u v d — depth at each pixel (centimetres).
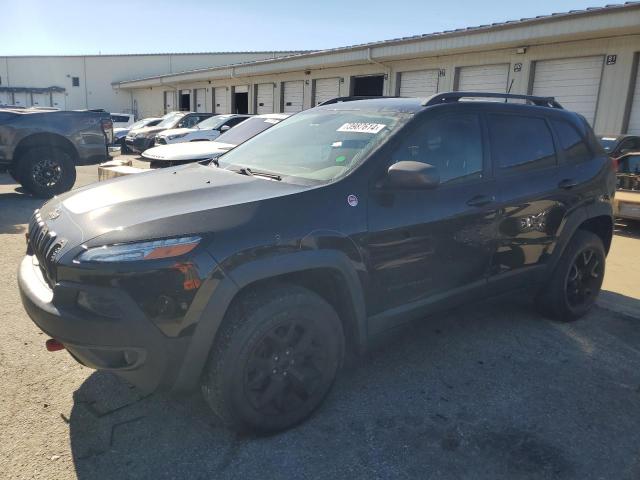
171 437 282
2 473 251
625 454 277
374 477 256
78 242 256
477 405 319
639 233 823
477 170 365
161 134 1439
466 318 452
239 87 2748
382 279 312
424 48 1581
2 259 588
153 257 242
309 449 275
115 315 241
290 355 281
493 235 368
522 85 1448
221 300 253
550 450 279
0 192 1104
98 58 4719
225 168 372
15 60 4800
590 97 1319
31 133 980
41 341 386
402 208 316
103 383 333
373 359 374
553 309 441
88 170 1625
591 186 441
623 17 1118
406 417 304
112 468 257
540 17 1284
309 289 299
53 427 287
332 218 288
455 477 258
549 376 356
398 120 342
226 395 262
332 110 404
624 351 398
